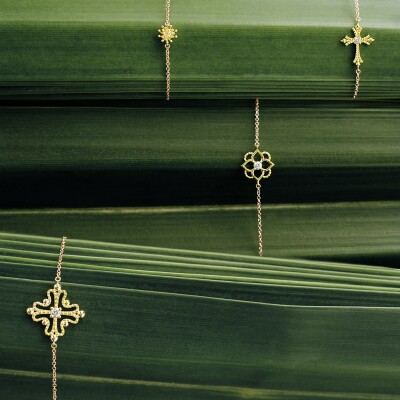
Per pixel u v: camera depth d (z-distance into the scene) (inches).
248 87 19.3
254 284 18.8
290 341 18.8
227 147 19.6
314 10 19.3
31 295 18.7
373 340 18.8
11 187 19.6
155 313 18.7
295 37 19.2
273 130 19.7
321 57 19.3
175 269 18.8
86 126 19.5
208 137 19.6
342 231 19.9
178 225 19.9
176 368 18.9
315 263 19.3
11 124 19.5
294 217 20.0
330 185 19.9
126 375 19.0
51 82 19.1
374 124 19.8
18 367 18.9
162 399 19.1
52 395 19.0
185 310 18.7
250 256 19.2
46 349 18.7
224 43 19.1
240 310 18.7
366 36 19.3
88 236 19.8
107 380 19.0
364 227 20.0
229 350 18.8
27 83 19.1
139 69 19.2
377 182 19.9
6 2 19.1
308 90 19.4
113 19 19.0
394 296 18.8
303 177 19.8
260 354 18.8
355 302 18.8
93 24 19.0
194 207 20.0
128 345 18.8
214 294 18.8
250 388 19.1
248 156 19.6
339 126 19.7
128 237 19.8
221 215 20.0
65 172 19.5
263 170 19.6
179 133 19.6
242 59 19.2
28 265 18.7
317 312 18.7
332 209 20.1
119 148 19.5
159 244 19.7
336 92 19.5
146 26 19.0
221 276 18.8
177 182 19.7
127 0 19.2
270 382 19.0
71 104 19.5
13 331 18.7
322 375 19.0
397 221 20.0
